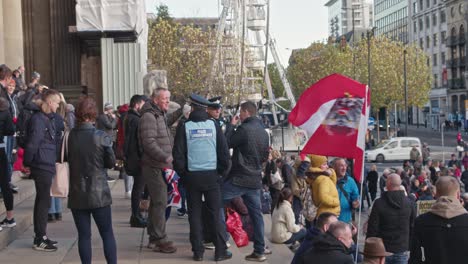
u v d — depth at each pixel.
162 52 55.88
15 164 12.00
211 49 55.31
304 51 88.38
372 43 77.12
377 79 75.38
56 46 19.94
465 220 6.55
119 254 9.28
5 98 9.66
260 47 55.12
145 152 8.98
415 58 79.88
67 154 7.66
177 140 8.64
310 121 8.67
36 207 9.13
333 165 10.52
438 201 6.67
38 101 8.97
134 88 19.91
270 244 10.88
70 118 12.44
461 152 45.53
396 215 8.58
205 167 8.65
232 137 9.02
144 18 23.73
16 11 18.41
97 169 7.58
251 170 9.03
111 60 19.88
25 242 9.73
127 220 11.81
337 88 8.60
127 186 14.34
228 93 51.47
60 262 8.64
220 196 8.88
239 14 54.09
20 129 10.15
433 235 6.61
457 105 100.75
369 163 50.34
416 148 42.81
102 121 14.88
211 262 8.89
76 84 19.98
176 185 10.65
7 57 18.22
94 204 7.52
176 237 10.62
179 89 55.41
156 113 8.93
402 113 124.75
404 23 129.62
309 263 5.92
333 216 6.70
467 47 95.62
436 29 111.06
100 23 19.61
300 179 12.88
